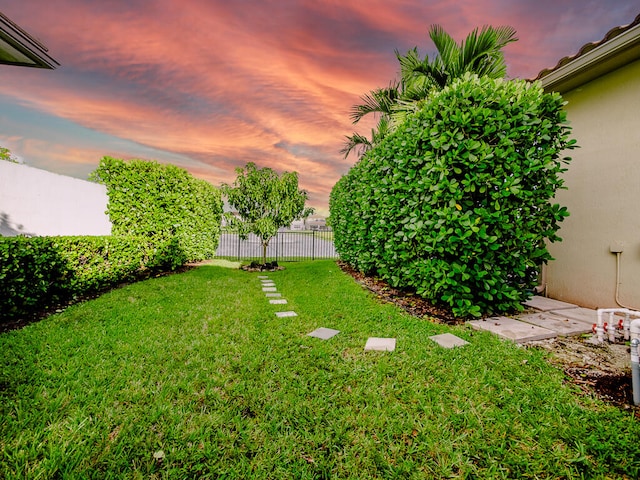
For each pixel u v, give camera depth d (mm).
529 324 3629
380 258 5922
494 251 3781
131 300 4867
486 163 3602
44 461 1559
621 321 3223
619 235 4137
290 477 1525
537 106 3596
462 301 3818
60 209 8219
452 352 2850
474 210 3639
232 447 1694
